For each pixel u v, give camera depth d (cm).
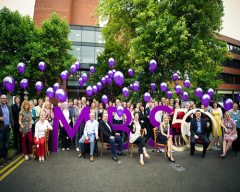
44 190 468
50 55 1794
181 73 1473
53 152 814
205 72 1537
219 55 1538
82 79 1210
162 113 946
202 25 1404
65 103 877
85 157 747
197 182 520
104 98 1089
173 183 513
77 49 3125
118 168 627
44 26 1820
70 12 3484
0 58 1594
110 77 1241
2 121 658
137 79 1501
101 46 3191
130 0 1552
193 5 1327
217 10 1478
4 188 477
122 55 2077
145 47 1360
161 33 1270
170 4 1403
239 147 818
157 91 1471
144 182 518
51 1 3375
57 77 1856
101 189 475
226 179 541
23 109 714
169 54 1345
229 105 915
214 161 706
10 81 823
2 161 668
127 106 1086
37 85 1003
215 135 826
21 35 1688
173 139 940
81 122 855
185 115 858
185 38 1231
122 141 789
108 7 1670
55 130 825
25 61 1678
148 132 979
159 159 730
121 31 1816
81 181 521
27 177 546
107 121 804
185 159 730
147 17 1440
